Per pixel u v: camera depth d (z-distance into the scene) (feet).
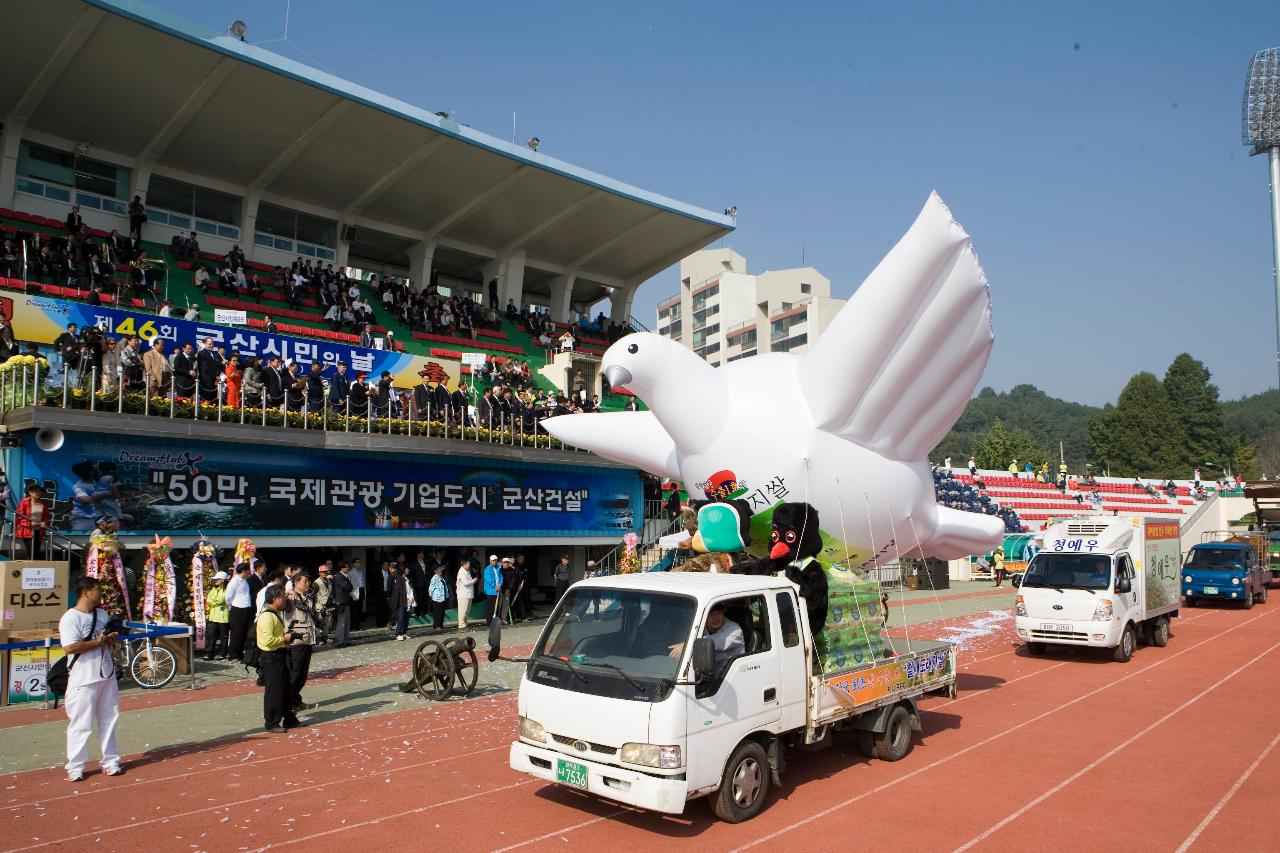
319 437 62.03
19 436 50.39
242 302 89.25
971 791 27.17
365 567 75.77
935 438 34.24
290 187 103.50
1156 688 45.21
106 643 28.99
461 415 73.26
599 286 144.66
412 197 108.47
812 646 27.45
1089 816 24.84
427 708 40.11
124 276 81.76
